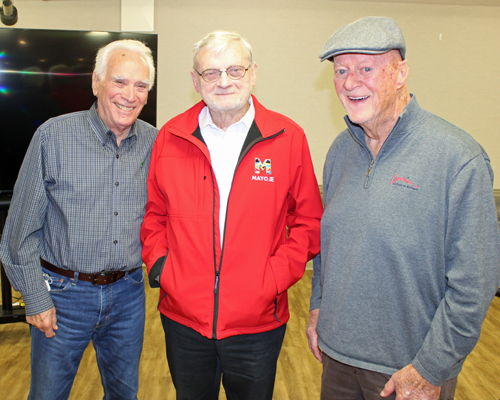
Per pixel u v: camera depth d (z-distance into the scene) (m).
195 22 3.93
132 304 1.50
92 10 3.82
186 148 1.37
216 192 1.29
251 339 1.32
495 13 4.00
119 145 1.42
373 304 1.08
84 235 1.36
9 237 1.34
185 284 1.29
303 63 4.06
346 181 1.18
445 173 0.99
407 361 1.06
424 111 1.08
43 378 1.40
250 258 1.27
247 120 1.35
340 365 1.19
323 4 3.96
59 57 2.95
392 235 1.04
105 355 1.55
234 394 1.41
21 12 3.76
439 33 4.02
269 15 3.96
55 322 1.38
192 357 1.36
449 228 0.99
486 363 2.42
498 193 3.79
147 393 2.06
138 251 1.48
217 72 1.26
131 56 1.35
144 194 1.49
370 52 1.00
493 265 0.97
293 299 3.35
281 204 1.32
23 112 2.97
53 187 1.35
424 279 1.03
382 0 3.95
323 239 1.25
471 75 4.11
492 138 4.22
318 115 4.16
